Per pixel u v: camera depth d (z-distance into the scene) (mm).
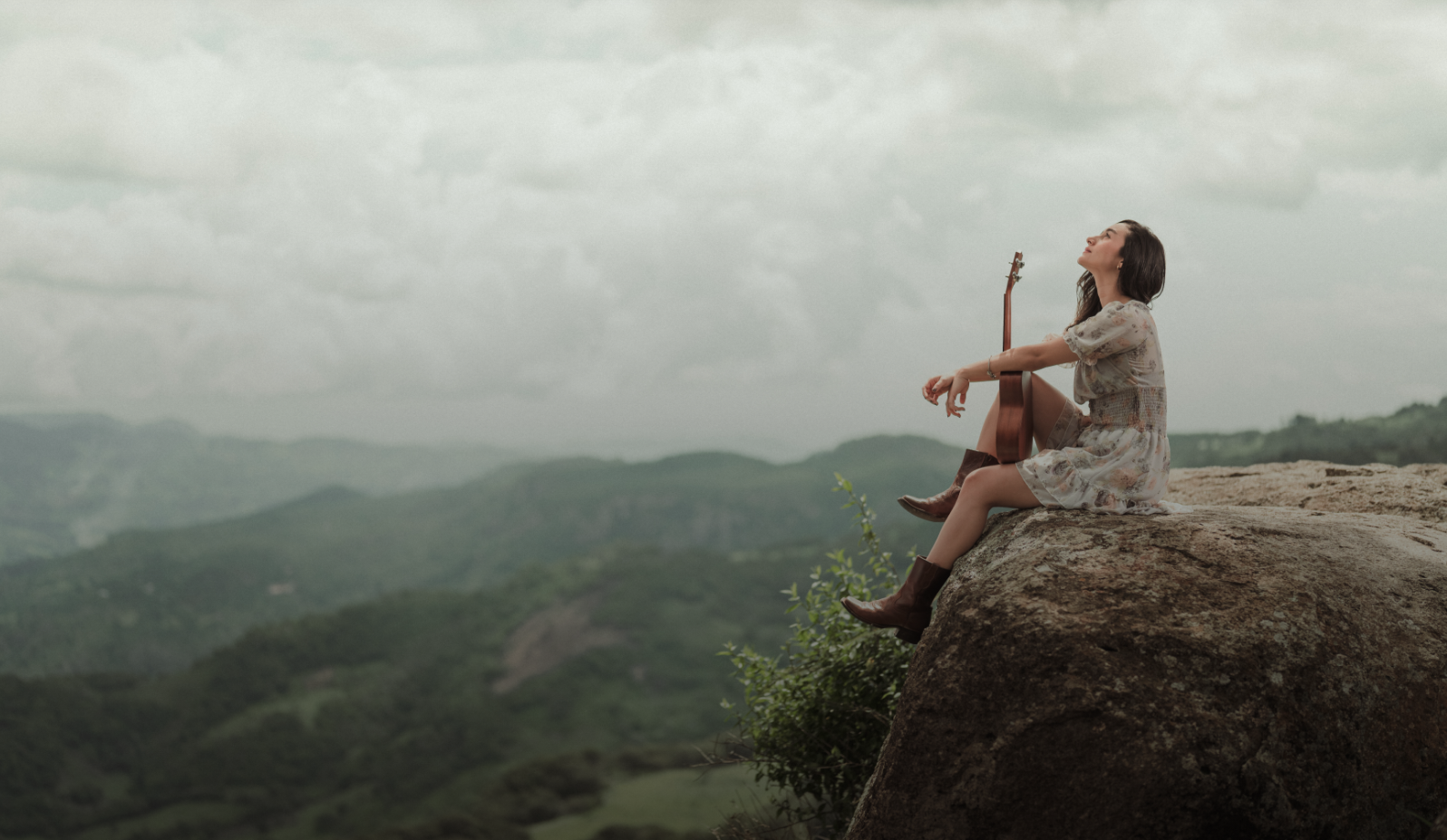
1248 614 3008
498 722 142125
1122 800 2799
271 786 129750
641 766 97688
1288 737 2834
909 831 3072
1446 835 2650
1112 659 2936
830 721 4688
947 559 3596
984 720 3033
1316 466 6129
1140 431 3523
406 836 80438
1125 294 3607
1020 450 3600
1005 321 3752
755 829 4816
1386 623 3113
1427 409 32562
